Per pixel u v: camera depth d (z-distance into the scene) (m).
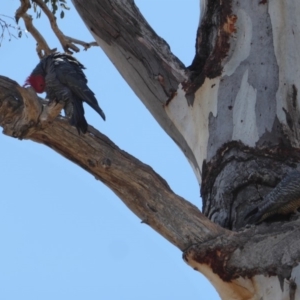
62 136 9.64
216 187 10.68
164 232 9.59
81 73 10.46
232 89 11.38
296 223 9.45
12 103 9.62
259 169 10.44
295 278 9.04
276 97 11.17
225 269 9.29
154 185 9.61
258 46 11.55
